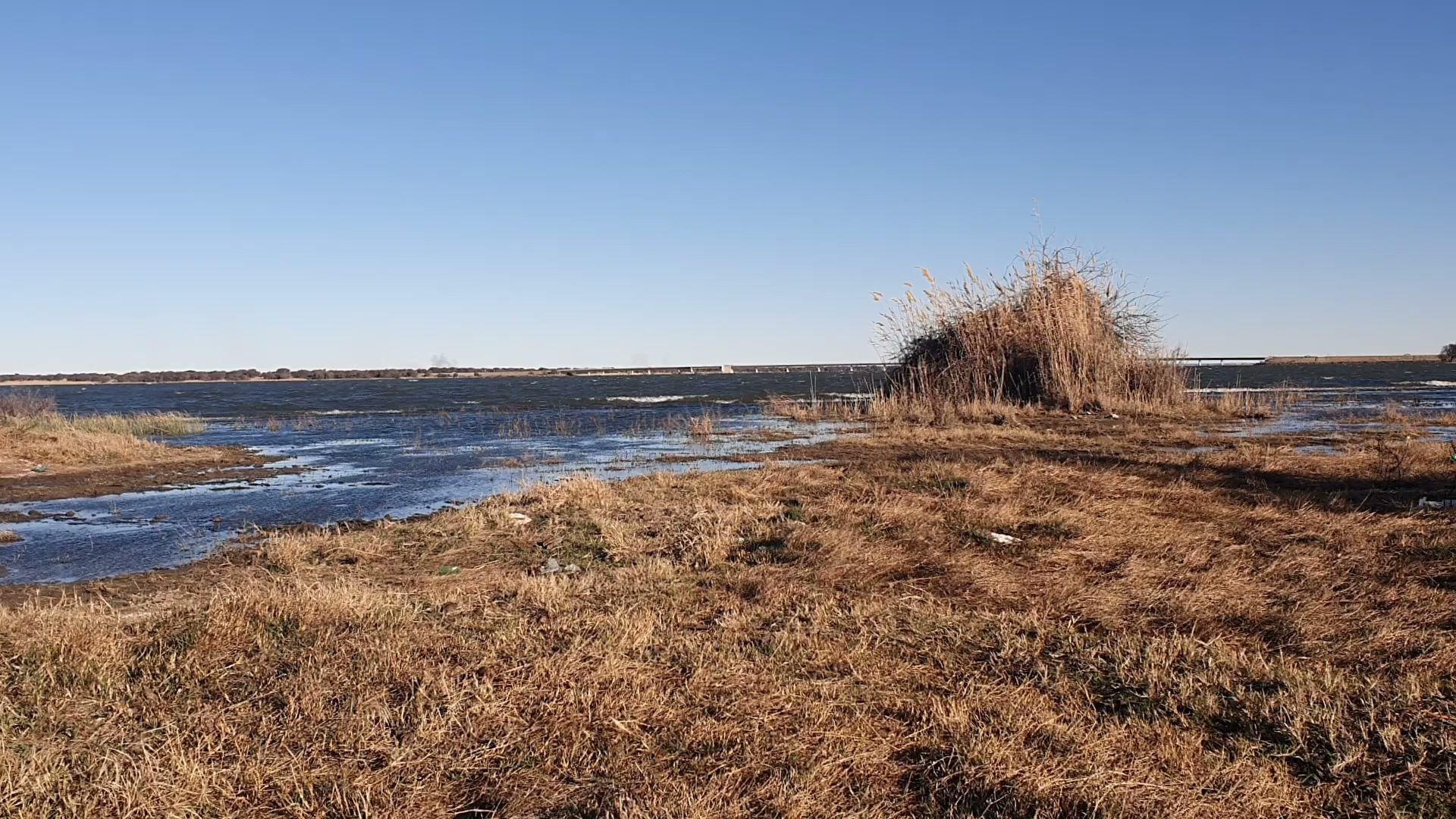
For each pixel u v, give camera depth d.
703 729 4.13
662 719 4.26
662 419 27.47
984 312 24.06
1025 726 4.09
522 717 4.30
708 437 19.41
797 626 5.45
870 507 9.10
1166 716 4.24
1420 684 4.45
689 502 9.81
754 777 3.72
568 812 3.52
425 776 3.79
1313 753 3.86
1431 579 6.30
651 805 3.46
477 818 3.53
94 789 3.60
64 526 10.45
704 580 6.72
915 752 3.97
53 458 16.27
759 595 6.21
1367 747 3.88
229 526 10.34
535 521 9.16
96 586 7.43
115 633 5.28
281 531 9.80
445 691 4.46
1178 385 23.80
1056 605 5.99
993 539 7.79
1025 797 3.49
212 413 36.41
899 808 3.53
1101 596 6.09
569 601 6.09
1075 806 3.43
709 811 3.41
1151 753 3.87
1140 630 5.46
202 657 4.93
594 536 8.41
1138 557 7.07
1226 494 9.89
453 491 13.00
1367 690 4.39
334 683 4.62
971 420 21.42
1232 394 27.95
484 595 6.48
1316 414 23.80
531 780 3.75
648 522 8.84
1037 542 7.67
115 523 10.58
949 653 5.07
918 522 8.38
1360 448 14.89
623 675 4.69
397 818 3.47
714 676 4.70
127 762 3.83
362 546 8.24
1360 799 3.54
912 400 23.70
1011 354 23.72
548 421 28.22
